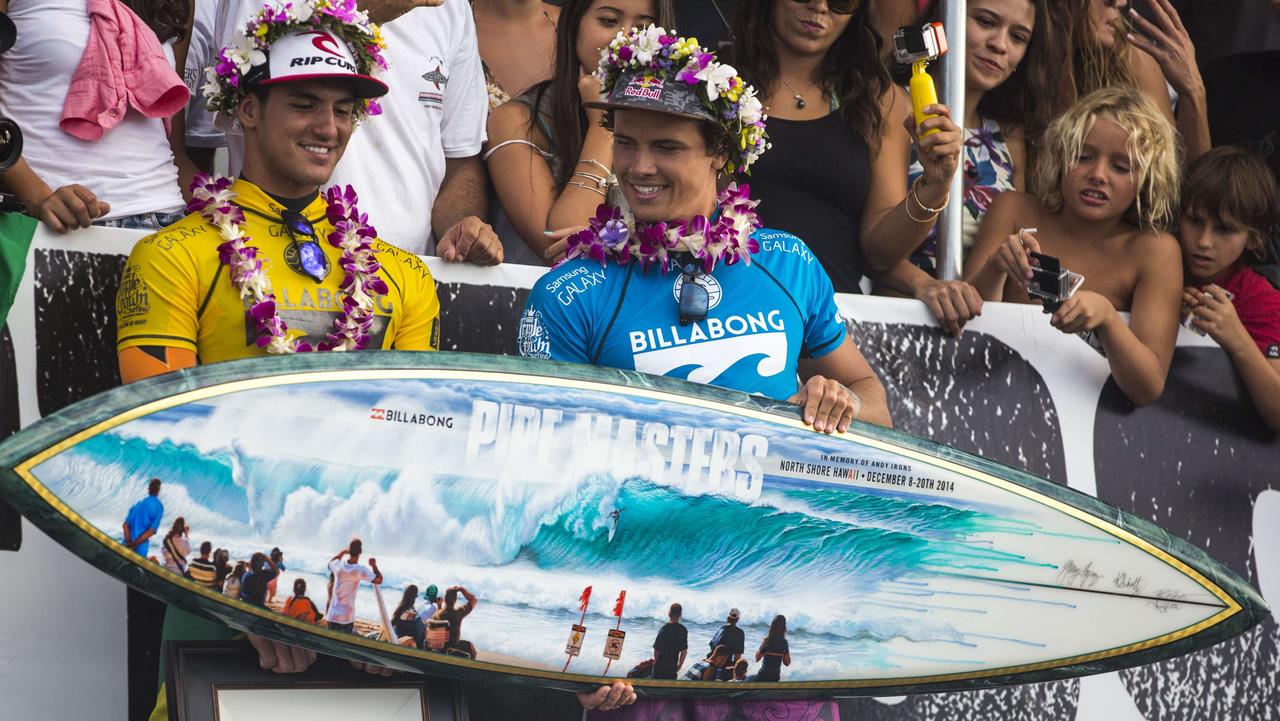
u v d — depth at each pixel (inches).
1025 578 412.8
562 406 366.9
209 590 334.0
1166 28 575.5
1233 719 528.4
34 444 315.6
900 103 526.3
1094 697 506.6
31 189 386.3
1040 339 512.1
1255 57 603.5
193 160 488.7
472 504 358.9
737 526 380.8
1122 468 520.1
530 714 440.1
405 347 385.7
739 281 379.9
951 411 498.0
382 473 350.9
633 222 378.6
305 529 343.3
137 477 326.6
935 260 541.0
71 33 401.7
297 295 364.8
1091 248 522.9
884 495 396.5
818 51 501.4
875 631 396.8
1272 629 539.8
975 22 548.1
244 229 362.9
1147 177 506.6
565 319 375.6
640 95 363.6
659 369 374.6
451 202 493.0
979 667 409.1
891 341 492.4
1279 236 565.9
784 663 388.2
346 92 367.6
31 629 384.8
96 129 403.5
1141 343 510.9
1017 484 413.4
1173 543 429.4
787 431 383.6
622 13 495.2
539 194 494.6
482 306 441.4
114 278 396.8
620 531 370.9
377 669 377.4
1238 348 529.3
